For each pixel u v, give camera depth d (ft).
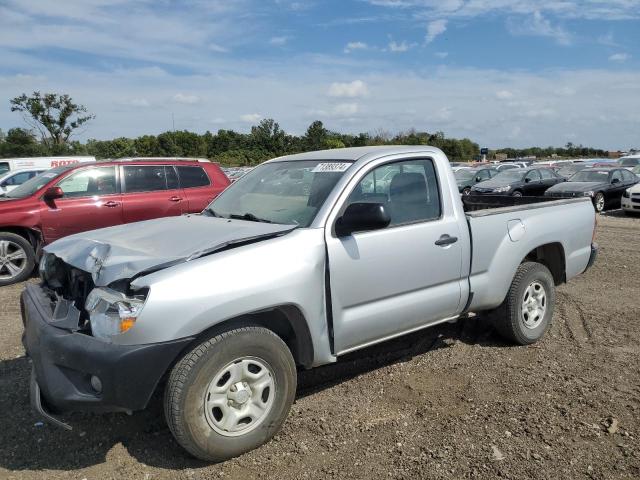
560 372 14.32
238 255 10.36
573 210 17.53
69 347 9.58
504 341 16.60
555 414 12.04
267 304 10.37
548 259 17.54
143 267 9.75
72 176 26.99
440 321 14.08
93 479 9.88
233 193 14.85
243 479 9.85
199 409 9.78
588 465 10.14
